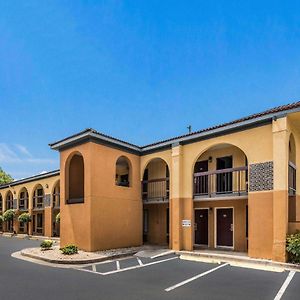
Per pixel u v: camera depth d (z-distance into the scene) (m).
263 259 11.36
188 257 12.88
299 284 8.37
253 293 7.51
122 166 19.52
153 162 18.28
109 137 15.34
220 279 9.00
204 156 16.03
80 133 14.84
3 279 9.10
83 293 7.52
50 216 24.34
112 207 15.30
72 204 15.39
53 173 24.11
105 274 9.80
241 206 14.38
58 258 12.33
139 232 16.56
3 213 29.66
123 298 7.10
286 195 11.03
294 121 12.10
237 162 14.68
